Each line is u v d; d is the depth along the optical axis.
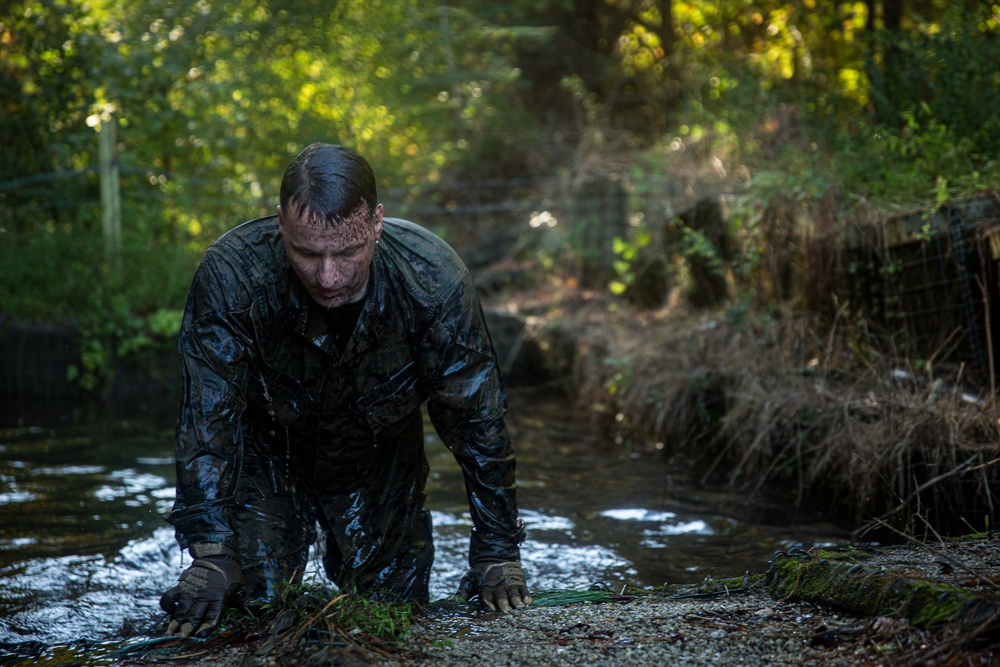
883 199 5.77
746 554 4.25
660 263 8.56
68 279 9.06
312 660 2.42
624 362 6.96
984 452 4.26
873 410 4.98
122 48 10.63
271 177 10.73
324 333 2.91
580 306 9.13
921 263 5.24
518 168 12.80
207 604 2.79
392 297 2.90
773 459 5.41
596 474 5.75
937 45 6.64
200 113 10.63
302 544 3.24
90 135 10.07
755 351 6.06
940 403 4.63
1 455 6.33
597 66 14.95
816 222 6.11
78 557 4.28
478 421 3.04
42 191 10.05
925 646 2.21
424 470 3.49
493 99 13.55
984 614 2.18
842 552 2.97
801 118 7.62
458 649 2.53
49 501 5.21
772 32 13.11
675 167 8.95
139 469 5.93
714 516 4.84
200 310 2.79
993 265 4.80
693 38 14.47
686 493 5.28
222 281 2.79
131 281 9.16
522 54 14.94
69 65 10.07
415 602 3.09
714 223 7.61
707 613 2.71
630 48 15.69
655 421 6.48
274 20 11.52
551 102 14.65
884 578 2.54
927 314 5.28
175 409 8.05
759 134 7.74
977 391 4.86
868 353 5.58
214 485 2.78
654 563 4.16
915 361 5.31
